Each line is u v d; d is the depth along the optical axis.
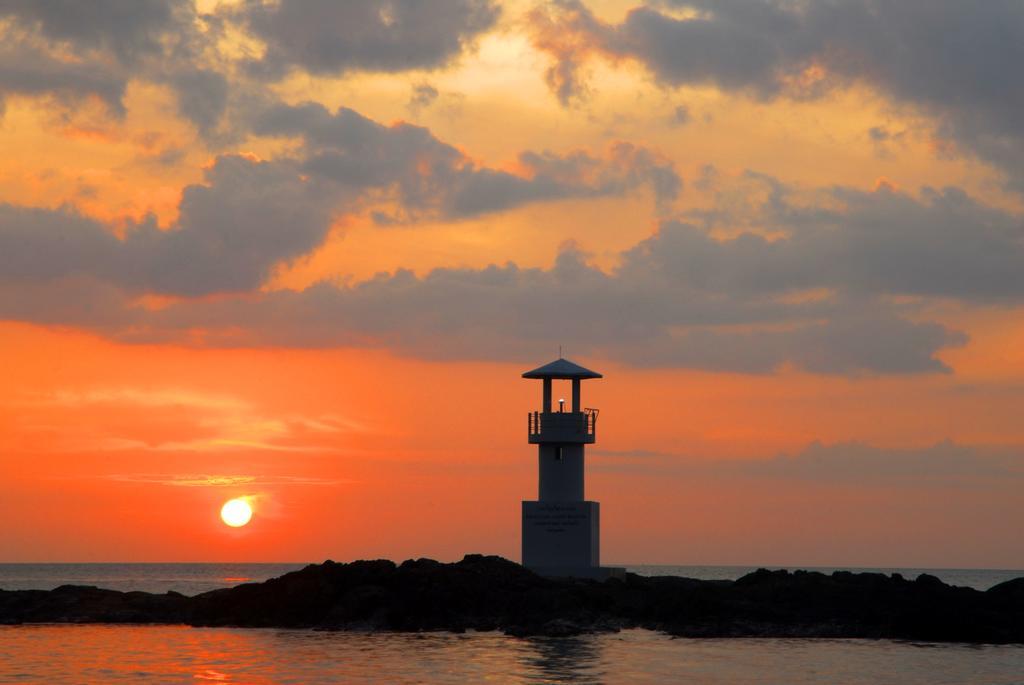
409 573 144.00
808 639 131.25
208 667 107.56
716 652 119.50
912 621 134.12
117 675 103.25
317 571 150.50
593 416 153.62
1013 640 130.12
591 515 150.12
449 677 101.75
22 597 160.12
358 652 117.31
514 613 139.88
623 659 113.56
